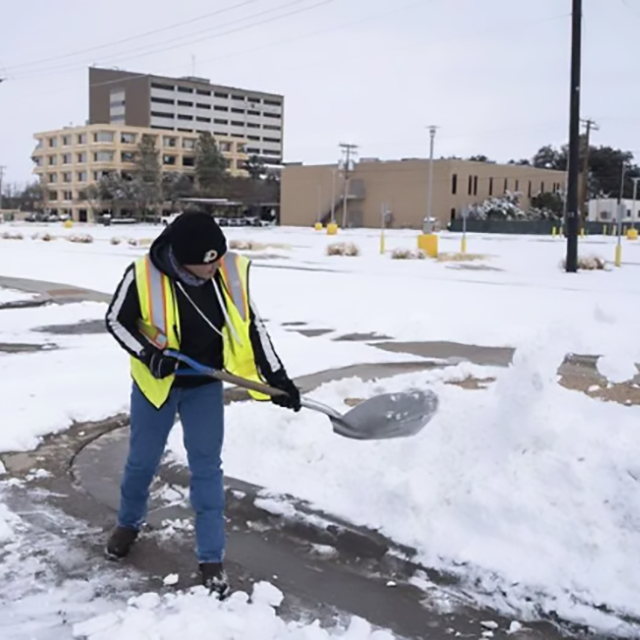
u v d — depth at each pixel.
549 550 3.65
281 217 91.62
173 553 3.90
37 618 3.29
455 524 3.93
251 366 3.73
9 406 6.31
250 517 4.30
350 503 4.30
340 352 8.91
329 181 86.56
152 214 100.44
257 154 137.38
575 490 3.86
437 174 79.25
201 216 3.40
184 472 4.90
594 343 9.62
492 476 4.07
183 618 3.19
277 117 146.75
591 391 6.88
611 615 3.30
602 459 3.95
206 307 3.56
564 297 15.38
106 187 100.12
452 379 7.38
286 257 28.14
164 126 132.12
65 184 115.38
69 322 10.91
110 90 133.75
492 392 5.70
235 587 3.58
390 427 3.91
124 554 3.84
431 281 18.69
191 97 134.88
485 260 27.20
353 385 6.99
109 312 3.52
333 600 3.49
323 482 4.56
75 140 113.56
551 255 30.20
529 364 4.37
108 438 5.73
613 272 23.02
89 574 3.68
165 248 3.51
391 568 3.77
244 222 89.88
